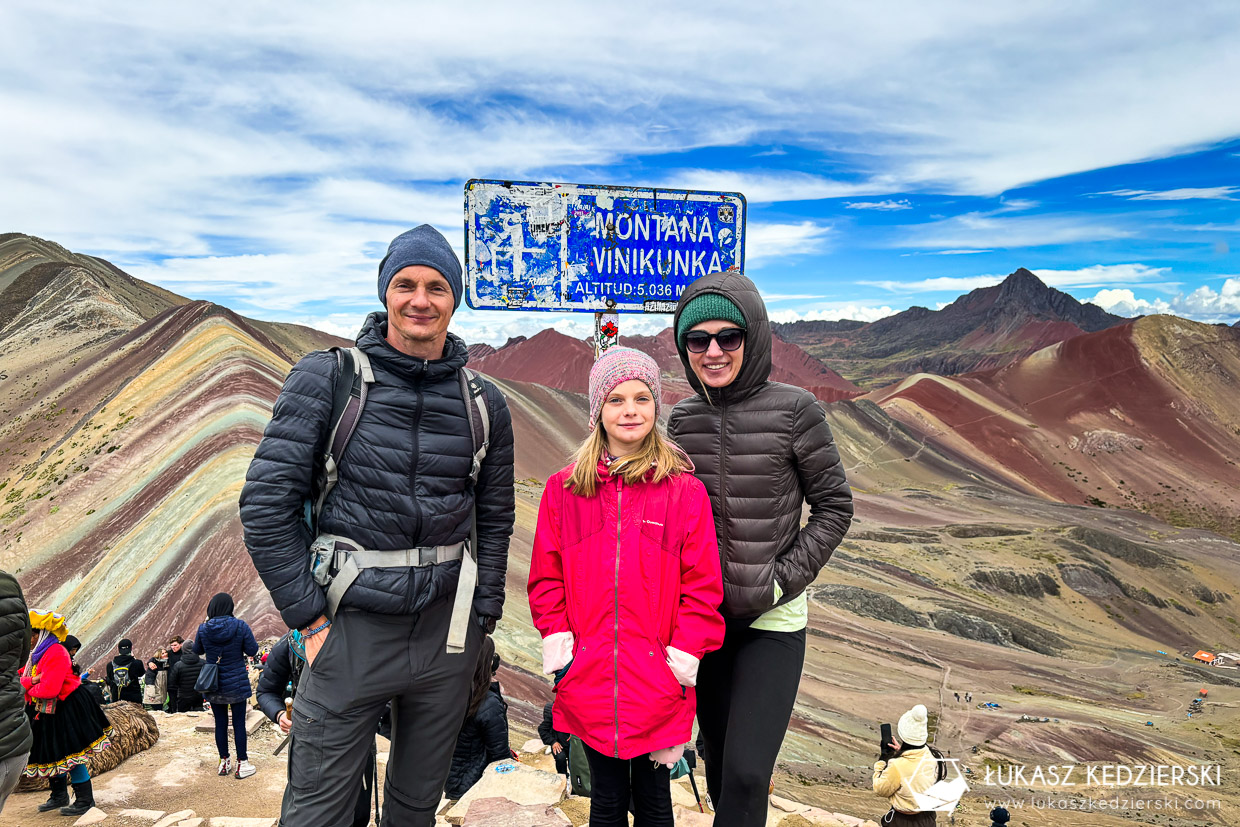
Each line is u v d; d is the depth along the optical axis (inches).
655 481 93.6
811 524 102.7
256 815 223.0
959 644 2556.6
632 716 90.6
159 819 203.2
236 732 259.3
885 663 2164.1
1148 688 2378.2
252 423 2625.5
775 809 181.6
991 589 3627.0
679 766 166.4
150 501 2197.3
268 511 79.2
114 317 6993.1
